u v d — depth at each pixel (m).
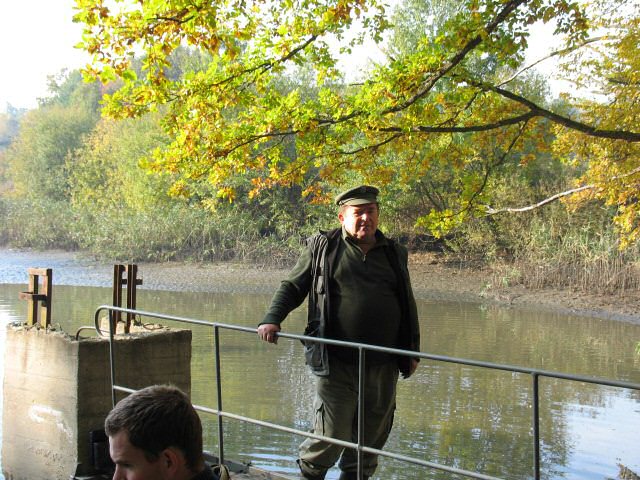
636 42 11.89
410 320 5.10
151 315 5.54
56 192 52.31
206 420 9.47
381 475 7.67
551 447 8.59
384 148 10.92
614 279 22.62
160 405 2.23
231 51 8.80
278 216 32.78
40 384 6.39
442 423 9.57
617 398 11.03
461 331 17.41
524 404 10.59
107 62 8.45
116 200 39.94
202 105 9.55
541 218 26.42
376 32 10.31
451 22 9.81
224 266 30.84
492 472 7.75
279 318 4.96
